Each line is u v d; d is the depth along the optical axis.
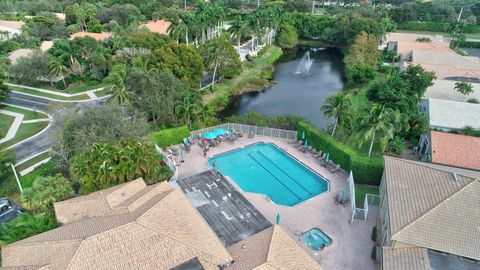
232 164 49.28
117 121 45.41
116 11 127.38
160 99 53.97
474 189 31.28
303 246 33.94
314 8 171.12
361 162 43.72
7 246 28.67
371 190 43.47
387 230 30.94
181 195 34.03
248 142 54.19
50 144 53.91
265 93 83.75
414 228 28.47
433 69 82.69
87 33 105.81
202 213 35.72
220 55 79.06
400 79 63.75
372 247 33.97
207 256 27.36
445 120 55.81
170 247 27.27
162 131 51.00
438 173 34.59
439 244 27.44
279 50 118.56
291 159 50.31
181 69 69.75
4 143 54.22
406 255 27.50
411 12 144.75
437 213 29.38
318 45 129.62
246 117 60.06
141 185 36.81
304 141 53.44
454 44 121.56
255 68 97.81
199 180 41.81
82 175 37.66
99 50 83.12
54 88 78.62
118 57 81.88
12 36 109.75
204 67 77.75
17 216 35.09
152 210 30.00
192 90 58.84
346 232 35.94
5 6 138.25
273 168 48.66
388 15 142.25
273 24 115.56
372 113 45.91
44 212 35.12
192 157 49.84
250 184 45.28
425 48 99.31
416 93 62.78
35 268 25.30
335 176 45.94
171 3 163.00
